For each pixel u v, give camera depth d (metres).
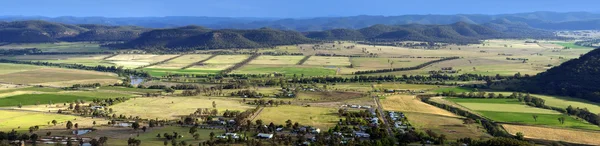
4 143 194.38
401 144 196.12
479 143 191.62
